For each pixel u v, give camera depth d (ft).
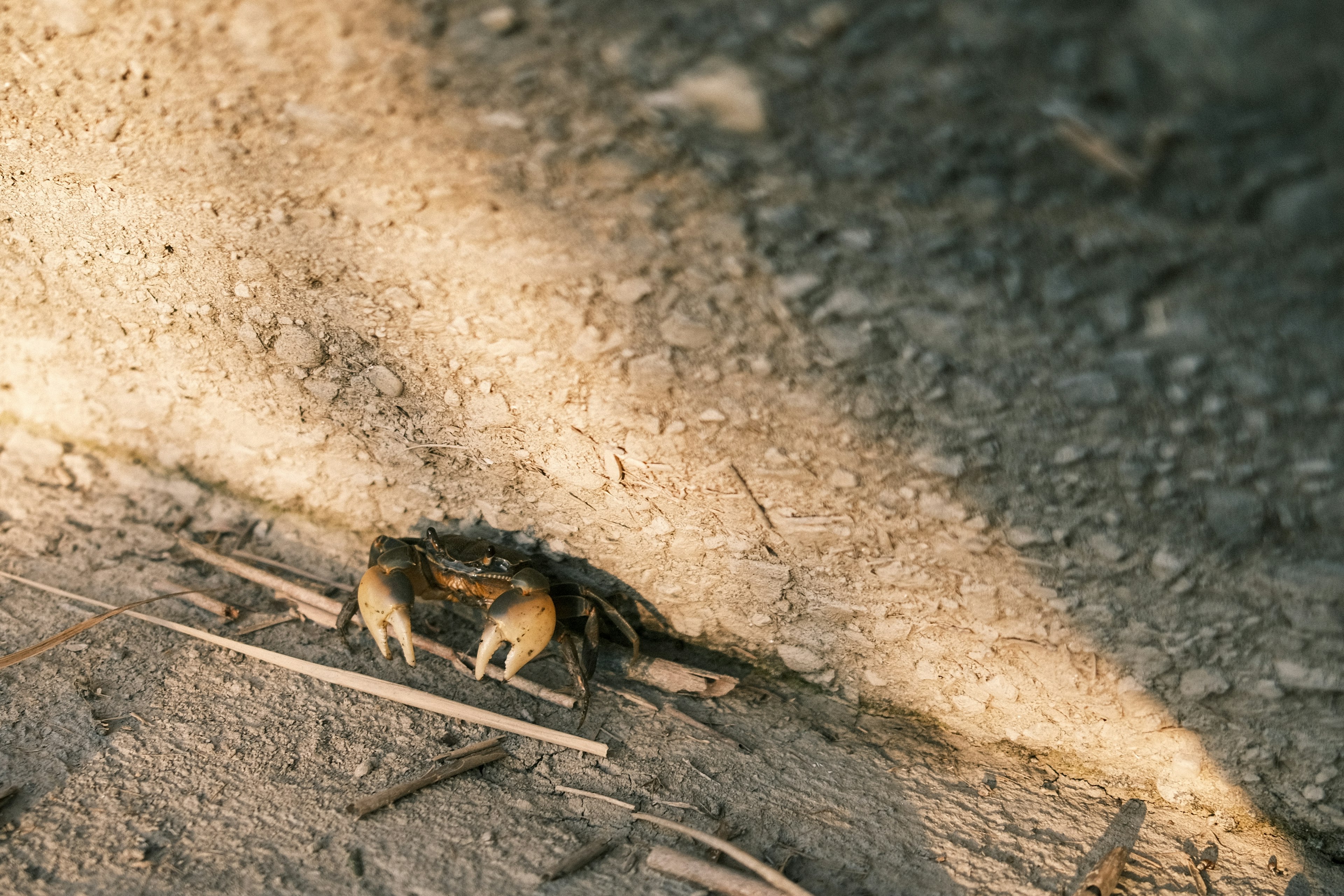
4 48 2.35
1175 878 2.39
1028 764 2.47
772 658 2.53
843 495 2.41
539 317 2.39
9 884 2.33
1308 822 2.41
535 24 2.26
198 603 2.55
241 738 2.44
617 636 2.57
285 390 2.52
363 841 2.38
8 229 2.49
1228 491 2.32
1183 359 2.28
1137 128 2.22
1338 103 2.19
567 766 2.44
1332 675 2.36
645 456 2.44
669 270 2.34
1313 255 2.23
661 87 2.27
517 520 2.53
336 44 2.29
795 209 2.29
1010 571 2.40
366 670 2.51
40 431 2.65
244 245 2.43
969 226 2.27
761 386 2.38
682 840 2.39
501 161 2.32
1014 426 2.34
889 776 2.46
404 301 2.42
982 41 2.22
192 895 2.33
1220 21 2.19
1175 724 2.42
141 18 2.31
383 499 2.57
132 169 2.40
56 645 2.49
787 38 2.24
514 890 2.35
